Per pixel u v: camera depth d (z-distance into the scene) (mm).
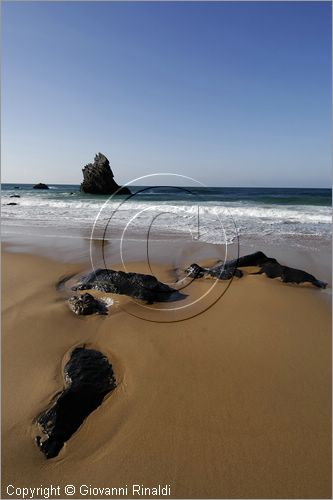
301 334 3889
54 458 2242
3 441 2338
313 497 2029
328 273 6316
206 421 2549
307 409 2664
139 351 3488
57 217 13836
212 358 3371
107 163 33469
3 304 4637
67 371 3004
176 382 2992
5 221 12594
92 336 3789
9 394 2793
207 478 2129
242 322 4176
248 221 12797
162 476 2145
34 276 5934
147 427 2490
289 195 31922
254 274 6035
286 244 8695
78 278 5832
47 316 4223
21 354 3400
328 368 3215
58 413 2484
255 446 2336
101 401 2727
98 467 2191
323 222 12719
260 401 2756
